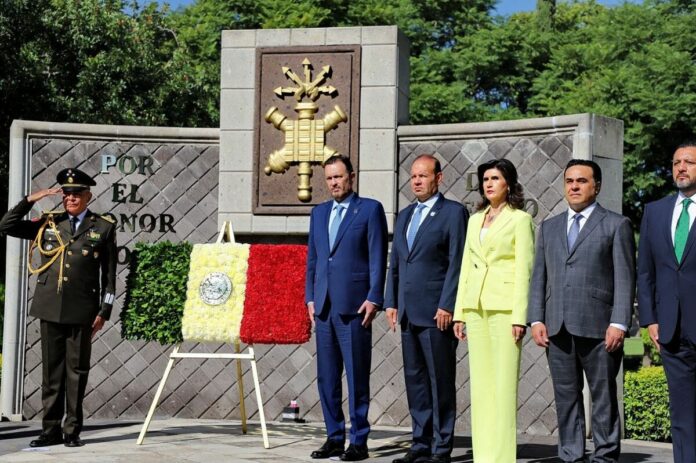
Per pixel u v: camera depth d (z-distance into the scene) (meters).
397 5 28.72
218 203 10.02
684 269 6.29
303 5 25.45
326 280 7.68
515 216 6.86
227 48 10.02
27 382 9.95
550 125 9.33
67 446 7.96
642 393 9.94
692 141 6.37
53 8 21.12
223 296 8.45
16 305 9.93
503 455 6.78
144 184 10.12
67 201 8.23
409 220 7.44
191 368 10.01
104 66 21.31
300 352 9.90
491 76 29.22
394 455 7.81
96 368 10.02
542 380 9.27
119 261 10.08
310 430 9.14
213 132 10.09
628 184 24.95
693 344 6.27
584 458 6.77
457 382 9.50
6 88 19.33
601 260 6.64
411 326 7.33
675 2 27.25
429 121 26.11
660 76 23.92
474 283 6.91
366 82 9.76
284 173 9.84
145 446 8.00
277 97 9.91
